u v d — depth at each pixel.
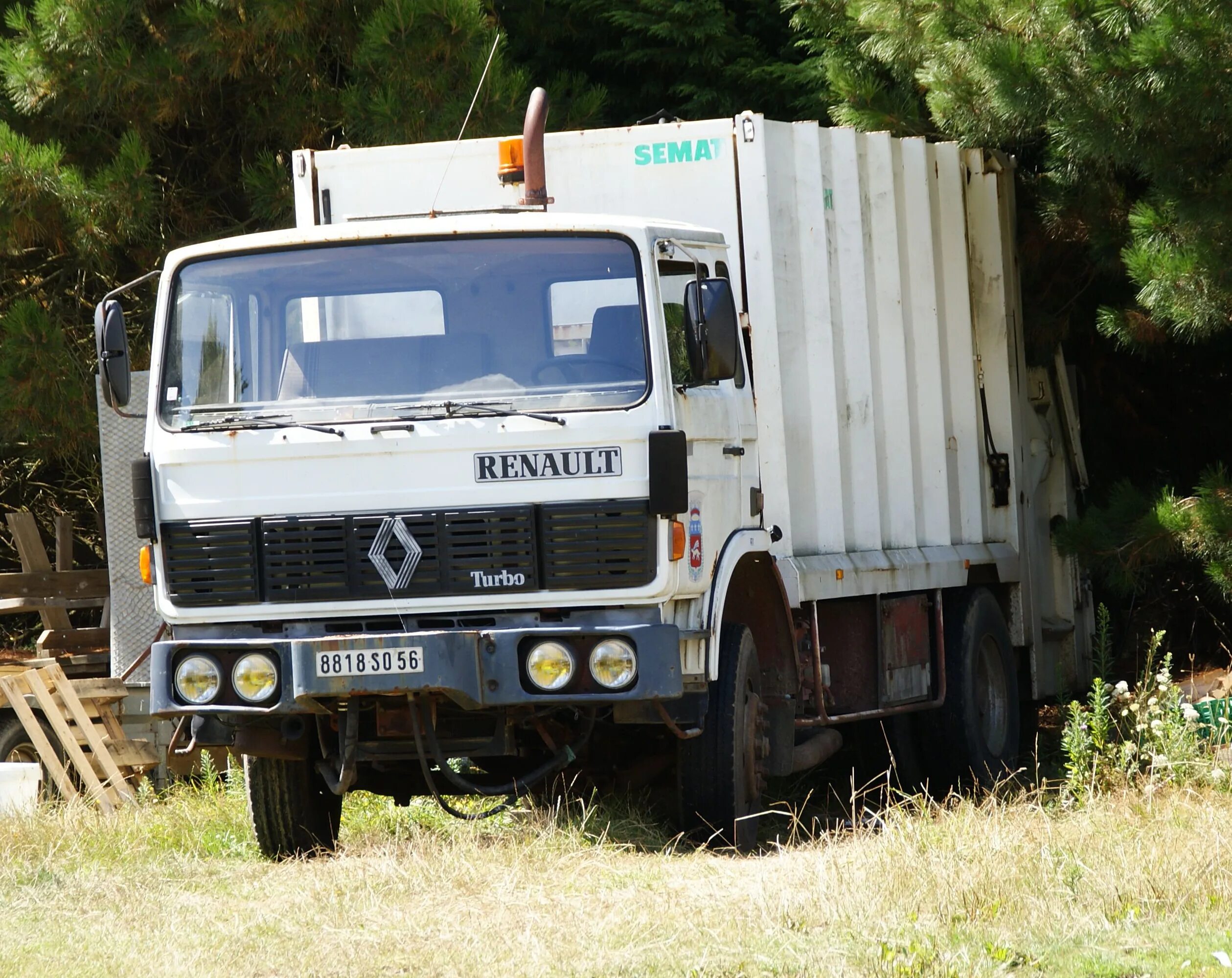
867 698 36.69
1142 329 42.84
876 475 37.28
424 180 35.16
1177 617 57.00
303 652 26.23
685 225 29.73
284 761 30.05
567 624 26.45
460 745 27.97
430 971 20.52
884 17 41.28
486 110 50.69
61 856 29.36
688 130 33.72
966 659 40.72
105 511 45.16
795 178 35.12
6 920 24.02
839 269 36.47
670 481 26.11
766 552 30.83
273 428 26.91
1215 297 36.88
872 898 22.86
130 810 36.00
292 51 51.59
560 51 66.12
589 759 30.69
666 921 22.45
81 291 56.91
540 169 32.09
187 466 27.12
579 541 26.20
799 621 33.81
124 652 43.66
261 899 25.48
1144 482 57.84
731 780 29.38
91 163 52.94
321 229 27.84
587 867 26.64
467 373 26.98
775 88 64.62
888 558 37.25
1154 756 32.12
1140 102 35.97
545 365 26.91
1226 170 37.50
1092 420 56.91
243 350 27.64
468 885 25.55
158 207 51.94
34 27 50.19
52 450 52.31
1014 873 23.64
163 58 50.09
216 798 36.91
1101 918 21.88
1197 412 59.12
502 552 26.27
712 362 26.70
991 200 43.47
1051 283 49.72
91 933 23.16
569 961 20.73
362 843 31.27
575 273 27.17
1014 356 44.72
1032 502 46.84
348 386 27.22
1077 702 35.78
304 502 26.77
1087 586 50.81
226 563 26.95
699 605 28.14
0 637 59.78
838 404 35.78
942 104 41.44
